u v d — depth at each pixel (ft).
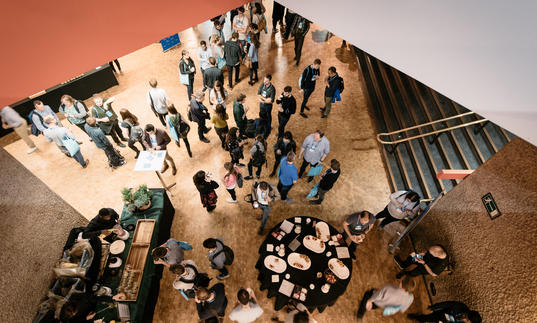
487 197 13.16
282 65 28.50
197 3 3.40
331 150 22.18
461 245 14.32
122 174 20.71
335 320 14.99
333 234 15.49
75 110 20.13
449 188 18.33
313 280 13.94
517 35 3.36
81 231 14.78
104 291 13.28
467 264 13.80
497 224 12.52
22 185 12.57
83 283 13.23
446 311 13.28
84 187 19.98
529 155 11.62
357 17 4.14
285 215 18.69
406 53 4.15
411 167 20.27
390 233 18.04
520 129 4.30
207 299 11.91
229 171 16.17
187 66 22.70
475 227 13.62
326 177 16.42
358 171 20.97
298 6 4.78
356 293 15.87
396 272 16.62
